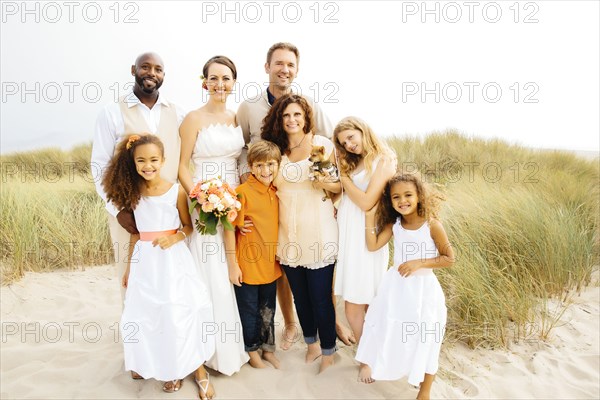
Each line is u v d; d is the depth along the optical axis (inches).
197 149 115.6
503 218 182.4
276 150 111.7
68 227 214.8
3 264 189.3
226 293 112.8
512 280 155.9
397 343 103.0
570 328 142.0
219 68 113.3
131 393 109.0
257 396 108.4
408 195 102.9
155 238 105.7
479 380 116.9
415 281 104.6
